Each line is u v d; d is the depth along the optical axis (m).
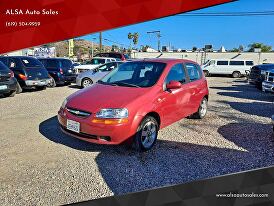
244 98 9.90
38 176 3.04
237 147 4.24
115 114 3.56
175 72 4.79
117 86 4.33
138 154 3.81
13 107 7.11
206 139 4.61
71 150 3.89
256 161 3.66
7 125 5.20
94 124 3.57
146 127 3.94
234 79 22.64
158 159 3.65
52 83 12.30
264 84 9.45
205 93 5.92
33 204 2.48
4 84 8.47
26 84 10.06
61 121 4.00
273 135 4.92
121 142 3.64
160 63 4.73
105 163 3.46
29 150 3.86
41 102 7.98
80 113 3.73
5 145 4.05
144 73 4.55
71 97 4.15
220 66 25.98
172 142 4.40
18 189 2.74
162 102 4.18
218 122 5.84
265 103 8.72
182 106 4.86
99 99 3.83
